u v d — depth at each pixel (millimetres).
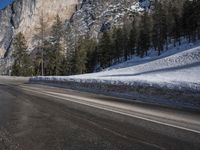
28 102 15859
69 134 7793
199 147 6695
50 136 7551
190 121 10391
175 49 95938
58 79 37469
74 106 14086
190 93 16172
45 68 95938
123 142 6980
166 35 103562
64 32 108062
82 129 8461
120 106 14570
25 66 98938
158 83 19641
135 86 21688
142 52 106750
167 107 14570
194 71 43094
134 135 7754
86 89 28312
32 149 6312
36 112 11906
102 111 12352
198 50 63562
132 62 100188
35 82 46188
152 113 12188
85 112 11977
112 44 109688
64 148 6406
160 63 64625
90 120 10016
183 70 45969
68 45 108312
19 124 9195
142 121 9977
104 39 108125
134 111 12680
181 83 18688
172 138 7520
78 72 98188
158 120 10297
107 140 7156
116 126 8977
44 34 84812
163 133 8102
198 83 17984
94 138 7348
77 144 6758
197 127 9227
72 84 32406
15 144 6719
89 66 110562
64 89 29266
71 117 10641
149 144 6836
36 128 8586
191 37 103125
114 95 21969
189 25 97312
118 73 64562
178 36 103500
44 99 17719
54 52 93625
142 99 18766
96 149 6344
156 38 102375
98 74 66438
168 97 17844
